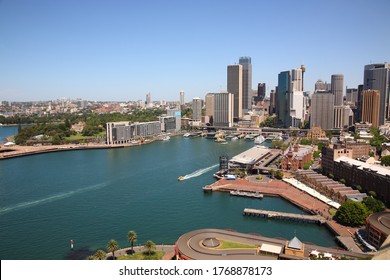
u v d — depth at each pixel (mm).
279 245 196750
